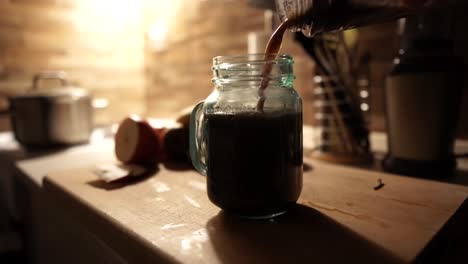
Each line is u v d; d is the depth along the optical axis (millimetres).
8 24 1059
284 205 313
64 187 417
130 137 515
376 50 693
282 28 315
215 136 315
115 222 317
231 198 306
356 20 307
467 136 596
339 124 532
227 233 291
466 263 329
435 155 448
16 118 771
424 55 437
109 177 438
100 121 1295
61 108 771
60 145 793
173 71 1271
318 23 305
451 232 308
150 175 466
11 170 728
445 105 433
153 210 342
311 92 815
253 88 316
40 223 605
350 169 468
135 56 1380
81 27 1218
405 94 444
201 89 1144
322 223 304
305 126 844
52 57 1158
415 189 381
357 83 553
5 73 1064
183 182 432
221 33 1036
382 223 301
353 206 339
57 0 1152
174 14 1229
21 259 767
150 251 274
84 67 1239
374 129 729
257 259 252
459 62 441
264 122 301
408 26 460
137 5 1363
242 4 946
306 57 808
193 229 300
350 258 251
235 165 303
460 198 351
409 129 451
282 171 307
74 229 459
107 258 381
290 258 252
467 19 558
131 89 1381
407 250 257
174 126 539
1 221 768
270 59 310
